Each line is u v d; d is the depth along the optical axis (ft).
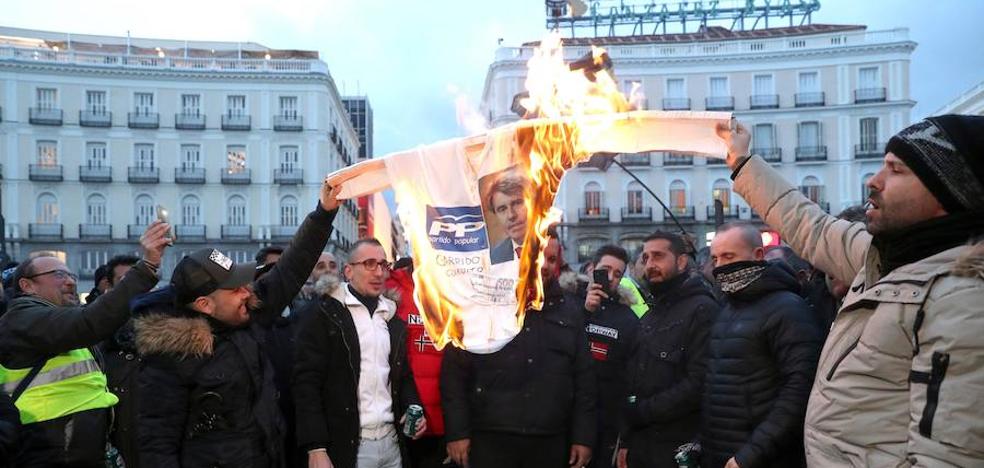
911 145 5.99
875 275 6.50
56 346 10.53
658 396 12.06
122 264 18.71
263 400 10.88
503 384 12.14
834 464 6.25
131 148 142.10
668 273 12.56
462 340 10.18
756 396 10.19
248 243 144.87
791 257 16.51
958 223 5.80
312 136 147.13
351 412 12.46
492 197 10.33
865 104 133.49
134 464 12.84
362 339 12.81
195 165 144.36
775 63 135.44
